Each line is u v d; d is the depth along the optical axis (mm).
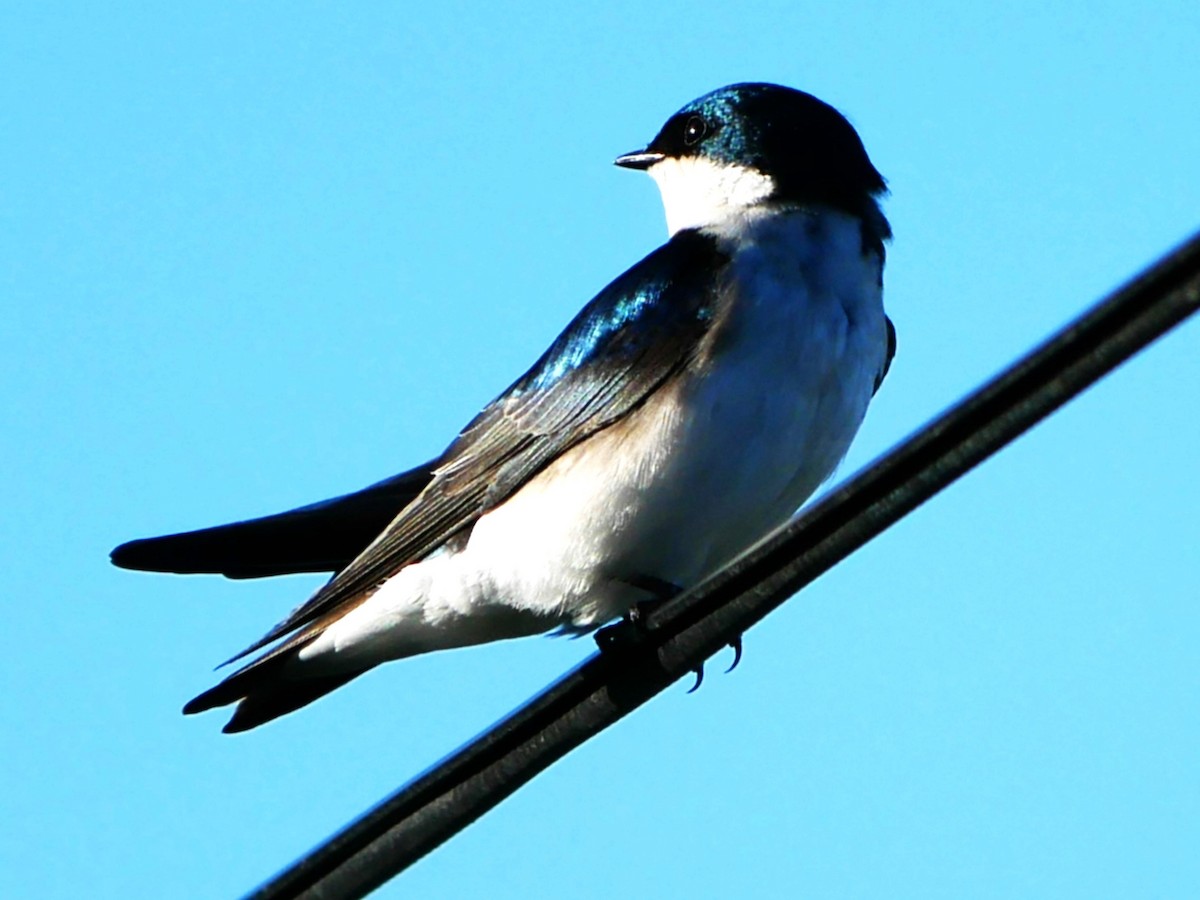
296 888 9125
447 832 9102
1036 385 7758
